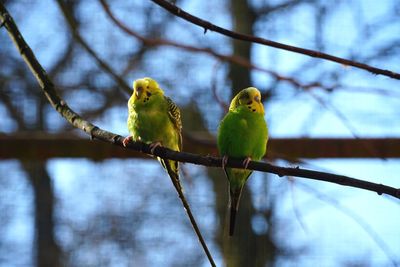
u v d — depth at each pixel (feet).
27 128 51.72
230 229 29.96
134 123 30.01
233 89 48.88
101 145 33.24
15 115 51.93
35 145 32.99
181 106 52.85
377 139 32.14
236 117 30.86
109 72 34.17
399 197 21.17
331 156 32.91
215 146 33.99
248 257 45.06
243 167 22.44
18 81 52.70
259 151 31.27
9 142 32.86
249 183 45.91
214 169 49.73
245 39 23.98
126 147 24.08
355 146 32.45
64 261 49.55
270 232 45.52
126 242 51.21
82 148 33.47
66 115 24.68
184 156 23.81
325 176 21.75
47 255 49.19
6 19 25.80
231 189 30.09
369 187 21.42
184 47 33.88
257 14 50.90
